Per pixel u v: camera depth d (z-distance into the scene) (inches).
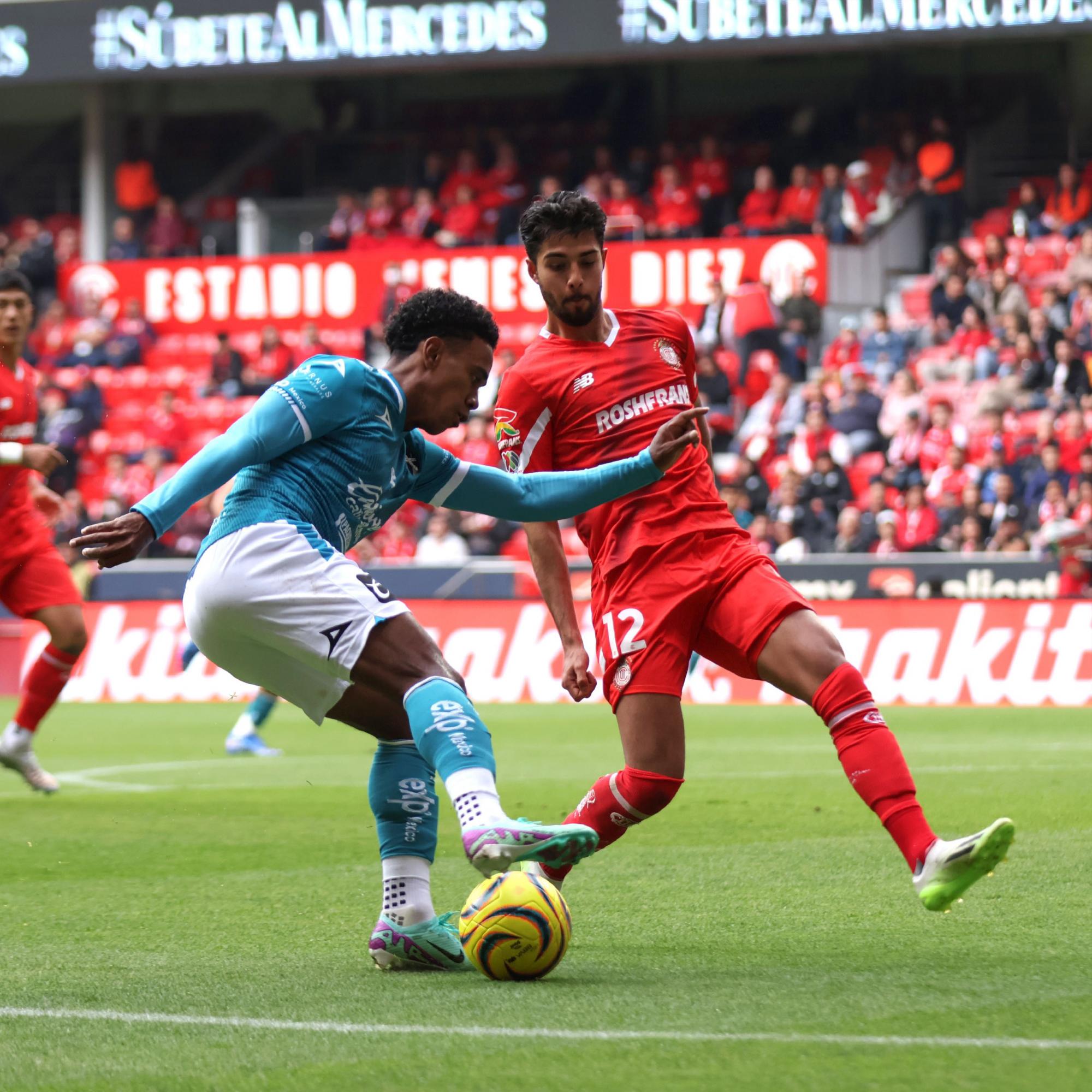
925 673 1466.5
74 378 2300.7
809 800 788.0
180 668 1667.1
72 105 2637.8
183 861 610.2
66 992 370.9
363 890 537.0
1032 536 1625.2
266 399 366.9
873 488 1692.9
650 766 425.1
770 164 2412.6
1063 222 2178.9
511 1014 339.3
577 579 1555.1
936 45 2401.6
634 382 449.7
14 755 839.7
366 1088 281.0
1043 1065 289.1
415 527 1860.2
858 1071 286.0
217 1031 327.6
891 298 2203.5
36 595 834.2
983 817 700.7
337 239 2367.1
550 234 444.5
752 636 415.8
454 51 2182.6
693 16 2117.4
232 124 2655.0
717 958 404.2
